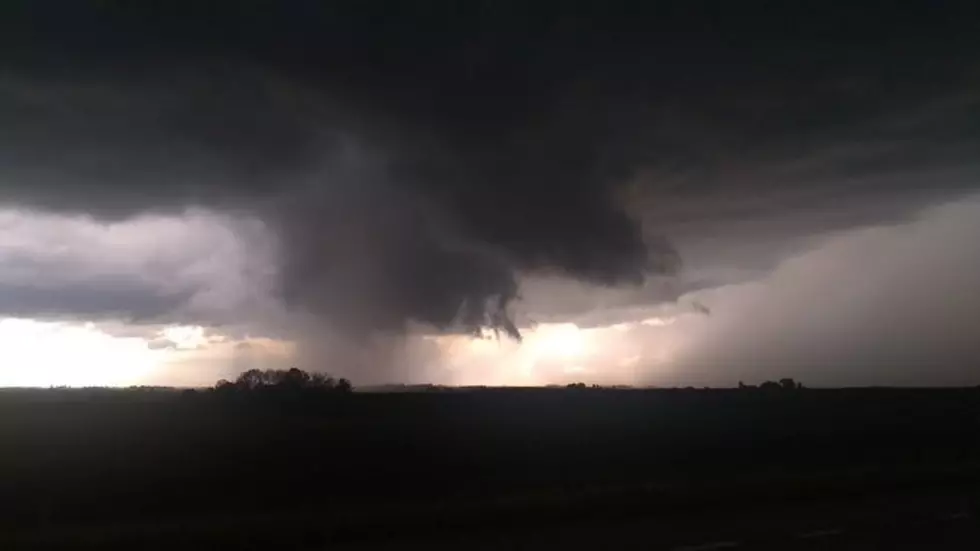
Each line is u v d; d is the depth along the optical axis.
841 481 22.00
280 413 54.12
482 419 51.16
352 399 72.94
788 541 13.41
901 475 23.45
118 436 35.47
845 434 41.97
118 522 16.92
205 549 13.50
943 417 55.53
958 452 32.59
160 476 24.38
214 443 33.12
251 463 27.72
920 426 47.25
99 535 14.66
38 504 19.14
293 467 26.92
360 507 18.22
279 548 13.54
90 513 18.47
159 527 15.48
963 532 14.30
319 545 13.62
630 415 57.22
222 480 23.88
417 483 23.56
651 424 48.62
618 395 88.25
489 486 22.58
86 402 59.81
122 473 24.86
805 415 58.12
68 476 24.05
